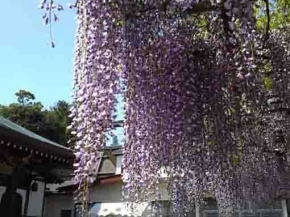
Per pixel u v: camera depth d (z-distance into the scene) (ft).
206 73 12.28
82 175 10.25
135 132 11.66
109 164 39.81
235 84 12.37
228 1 8.21
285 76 14.88
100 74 10.16
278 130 18.06
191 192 14.89
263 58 13.87
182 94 11.48
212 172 14.23
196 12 10.51
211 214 26.84
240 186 17.33
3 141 22.02
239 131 13.97
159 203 14.61
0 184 25.64
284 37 15.33
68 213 40.37
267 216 27.76
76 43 10.43
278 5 15.67
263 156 17.99
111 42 10.07
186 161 12.64
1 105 83.66
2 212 24.70
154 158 12.07
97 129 10.08
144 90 11.05
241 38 10.96
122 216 34.81
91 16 9.96
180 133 11.52
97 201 36.94
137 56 10.69
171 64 11.43
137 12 10.15
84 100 10.22
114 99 10.15
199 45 12.21
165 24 11.25
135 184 12.74
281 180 19.31
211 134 13.07
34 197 35.06
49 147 24.81
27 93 91.91
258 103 13.73
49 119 78.23
